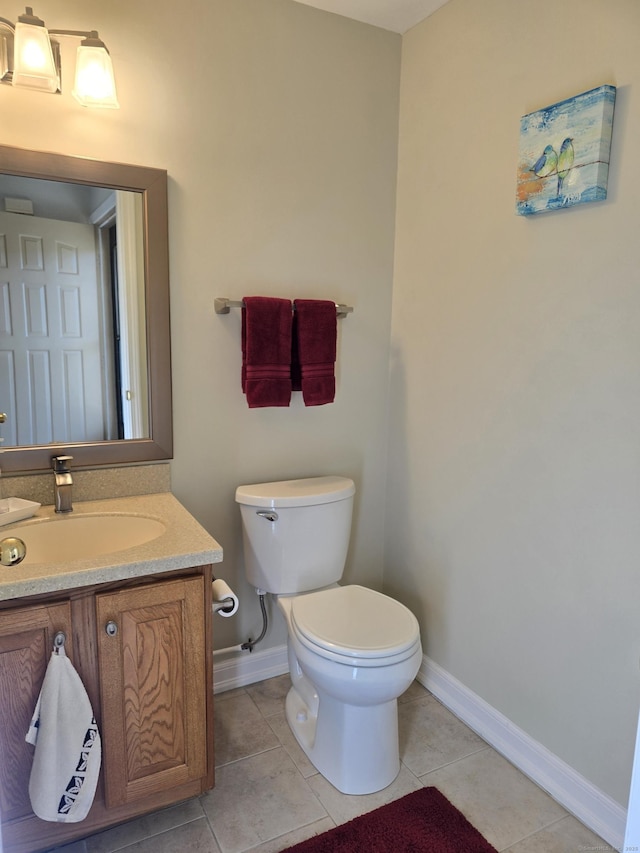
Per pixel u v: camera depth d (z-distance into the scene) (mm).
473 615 1977
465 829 1562
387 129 2186
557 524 1645
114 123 1719
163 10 1740
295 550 1973
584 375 1533
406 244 2205
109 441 1825
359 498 2367
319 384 2023
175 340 1900
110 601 1353
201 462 2010
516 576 1794
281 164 1998
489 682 1923
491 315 1822
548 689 1706
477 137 1829
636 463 1422
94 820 1445
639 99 1348
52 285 1691
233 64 1867
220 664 2146
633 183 1375
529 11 1616
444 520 2092
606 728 1539
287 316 1950
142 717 1447
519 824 1590
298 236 2068
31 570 1282
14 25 1496
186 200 1854
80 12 1637
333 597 1881
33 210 1643
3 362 1662
